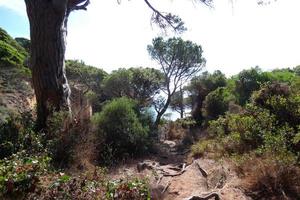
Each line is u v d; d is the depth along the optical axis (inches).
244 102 730.2
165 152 567.8
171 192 303.6
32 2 385.7
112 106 514.6
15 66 666.2
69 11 434.3
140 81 998.4
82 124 374.6
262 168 271.0
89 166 333.4
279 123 372.8
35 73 386.6
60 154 324.5
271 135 338.3
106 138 473.7
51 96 383.9
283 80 713.0
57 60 391.5
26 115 380.8
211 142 470.0
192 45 925.8
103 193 209.8
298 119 367.6
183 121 885.2
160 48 920.3
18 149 319.0
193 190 301.9
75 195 200.5
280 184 255.3
